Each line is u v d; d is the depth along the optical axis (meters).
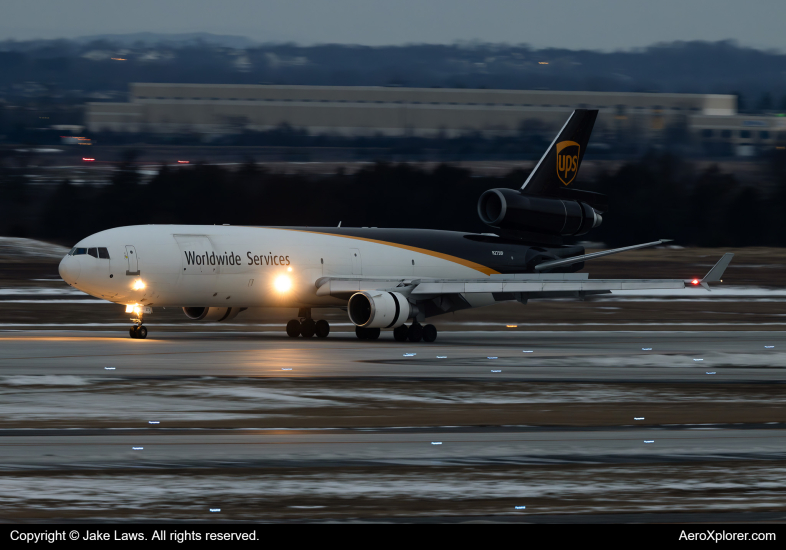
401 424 70.75
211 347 123.94
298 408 77.25
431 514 46.41
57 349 117.56
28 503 47.53
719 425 71.94
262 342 135.25
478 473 54.78
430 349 129.75
